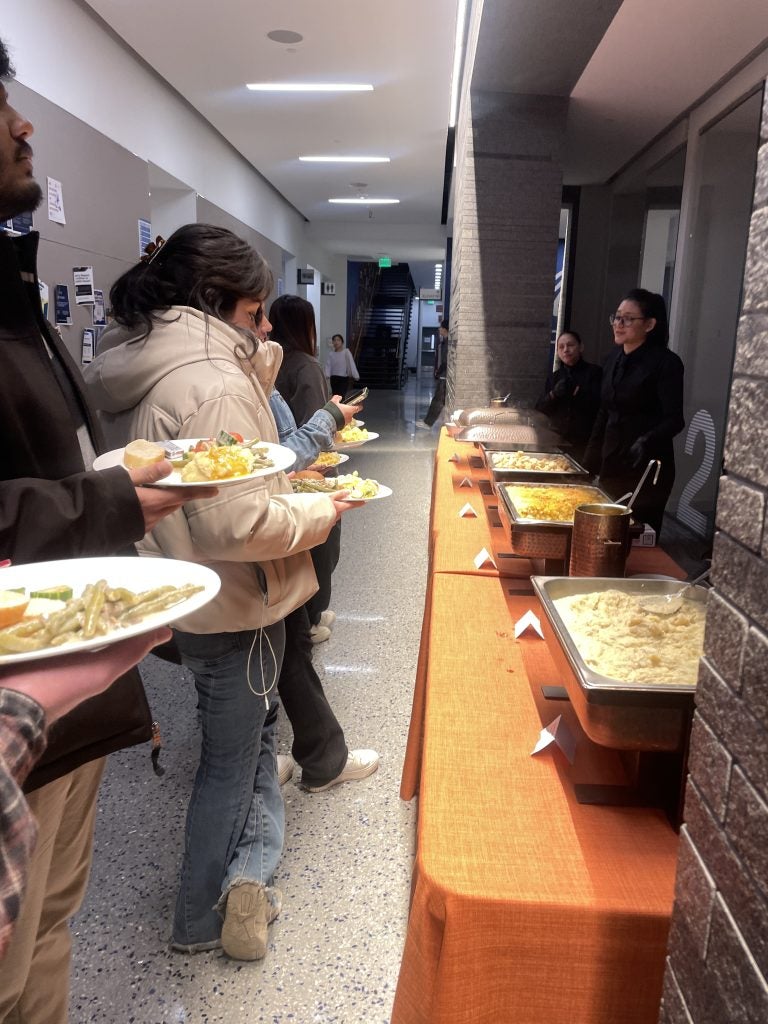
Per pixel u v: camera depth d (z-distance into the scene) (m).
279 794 1.77
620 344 3.24
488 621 1.57
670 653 1.00
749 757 0.51
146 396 1.34
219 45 5.10
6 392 0.88
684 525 4.96
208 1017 1.45
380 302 23.53
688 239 4.97
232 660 1.45
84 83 4.36
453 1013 0.83
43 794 0.92
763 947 0.49
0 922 0.42
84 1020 1.44
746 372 0.52
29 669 0.56
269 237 10.48
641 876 0.84
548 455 2.72
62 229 3.98
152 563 0.79
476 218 4.87
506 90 4.62
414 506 5.88
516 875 0.84
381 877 1.83
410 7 4.57
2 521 0.77
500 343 5.05
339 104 6.52
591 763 1.05
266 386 1.57
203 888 1.58
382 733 2.48
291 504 1.34
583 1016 0.83
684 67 4.20
